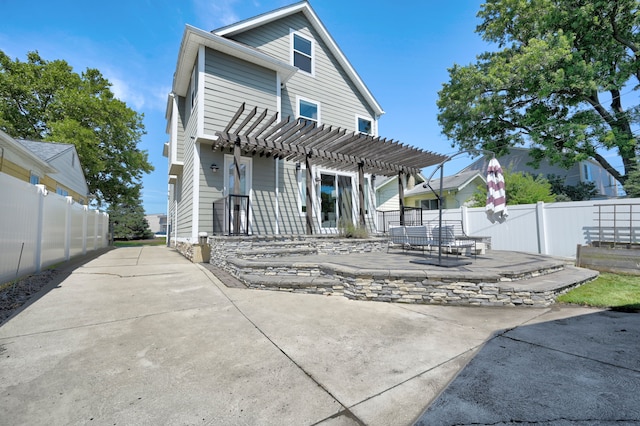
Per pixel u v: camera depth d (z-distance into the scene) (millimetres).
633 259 5531
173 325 3191
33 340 2746
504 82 10984
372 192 12141
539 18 11000
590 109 11227
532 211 8180
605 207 6895
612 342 2787
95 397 1864
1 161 7547
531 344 2752
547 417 1674
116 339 2795
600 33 10680
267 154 8594
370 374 2186
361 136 7723
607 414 1696
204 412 1725
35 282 5082
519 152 18578
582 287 4816
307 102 10742
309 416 1697
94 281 5305
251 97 8766
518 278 4598
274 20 10125
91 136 16406
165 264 7430
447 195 16578
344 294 4602
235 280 5461
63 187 12008
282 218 9367
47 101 17328
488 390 1965
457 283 4223
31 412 1705
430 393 1938
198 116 7848
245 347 2646
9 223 4559
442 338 2902
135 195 21516
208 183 8109
